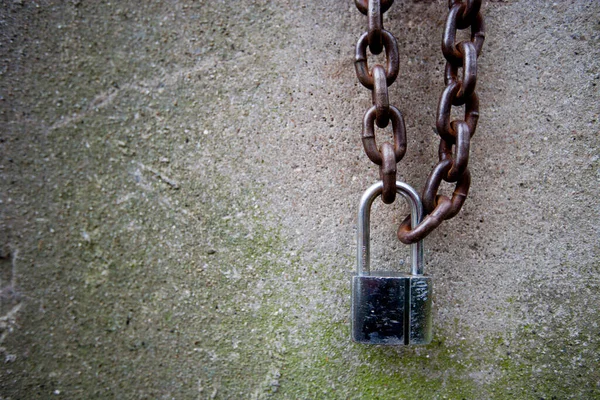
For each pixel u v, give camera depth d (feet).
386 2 1.77
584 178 1.91
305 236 1.93
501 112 1.92
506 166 1.92
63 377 1.94
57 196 1.94
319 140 1.93
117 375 1.94
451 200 1.80
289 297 1.93
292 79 1.93
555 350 1.91
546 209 1.91
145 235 1.94
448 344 1.92
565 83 1.91
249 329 1.94
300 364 1.93
